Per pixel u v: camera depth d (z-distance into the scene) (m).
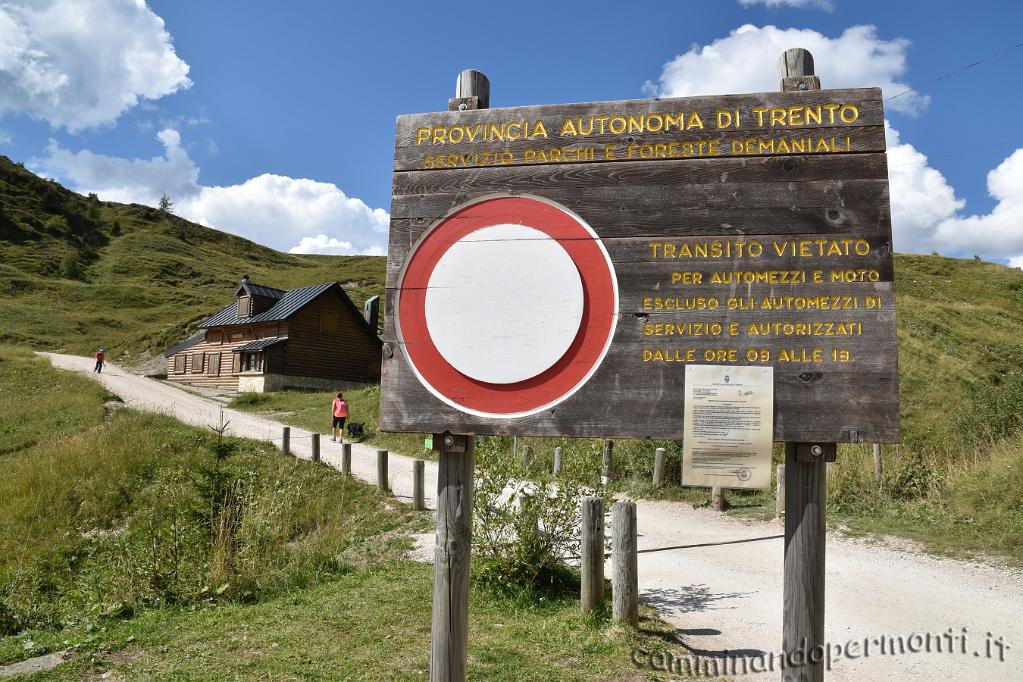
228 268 110.44
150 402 28.00
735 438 3.17
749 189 3.34
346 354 39.12
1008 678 4.80
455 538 3.39
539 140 3.55
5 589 8.25
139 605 6.54
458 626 3.35
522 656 4.79
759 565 7.85
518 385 3.39
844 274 3.22
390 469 15.26
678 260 3.35
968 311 31.98
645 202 3.41
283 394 32.31
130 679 4.47
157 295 82.62
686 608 6.28
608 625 5.37
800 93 3.38
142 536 8.30
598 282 3.40
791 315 3.22
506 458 6.85
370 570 7.61
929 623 5.93
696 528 9.94
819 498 3.16
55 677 4.53
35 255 92.88
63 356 46.19
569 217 3.47
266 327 37.31
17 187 116.12
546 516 6.55
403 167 3.65
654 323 3.32
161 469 12.82
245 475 10.03
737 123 3.40
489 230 3.53
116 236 115.88
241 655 4.85
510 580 6.45
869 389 3.13
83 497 12.48
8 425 19.09
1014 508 9.02
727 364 3.23
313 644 5.03
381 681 4.30
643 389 3.28
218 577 6.93
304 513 10.49
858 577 7.31
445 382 3.45
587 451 7.09
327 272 94.38
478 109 3.66
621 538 5.39
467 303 3.49
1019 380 13.47
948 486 10.20
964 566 7.62
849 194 3.28
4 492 12.85
